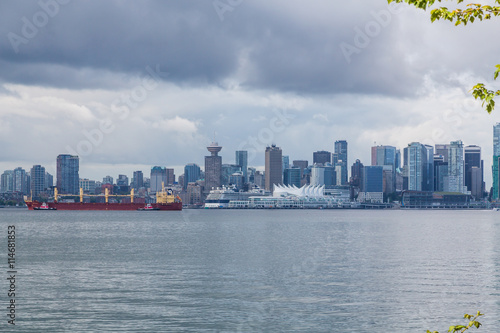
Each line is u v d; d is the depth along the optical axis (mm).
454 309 62281
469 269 94438
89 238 181875
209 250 135375
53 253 125750
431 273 89375
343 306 63969
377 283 79062
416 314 60125
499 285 76750
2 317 58531
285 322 57094
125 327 55062
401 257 116062
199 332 53562
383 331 53750
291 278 84688
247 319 58188
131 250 134875
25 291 72562
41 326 55188
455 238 179375
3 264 102438
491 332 53312
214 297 69062
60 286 76562
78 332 53188
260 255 122250
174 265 102375
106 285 77688
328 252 129000
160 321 57281
